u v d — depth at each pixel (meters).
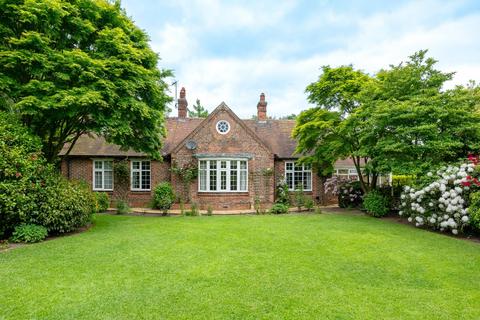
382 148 11.41
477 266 6.30
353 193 17.75
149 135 12.12
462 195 9.42
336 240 8.66
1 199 7.56
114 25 10.69
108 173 18.94
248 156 18.20
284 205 16.17
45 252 7.03
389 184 16.94
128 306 4.29
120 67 9.92
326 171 17.69
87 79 9.34
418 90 11.44
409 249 7.66
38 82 8.62
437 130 10.65
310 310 4.23
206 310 4.20
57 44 10.03
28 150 8.88
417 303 4.49
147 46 11.46
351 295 4.77
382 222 11.95
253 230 10.14
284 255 7.05
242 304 4.39
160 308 4.24
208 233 9.58
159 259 6.61
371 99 12.24
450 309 4.30
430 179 10.55
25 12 8.20
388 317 4.04
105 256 6.78
